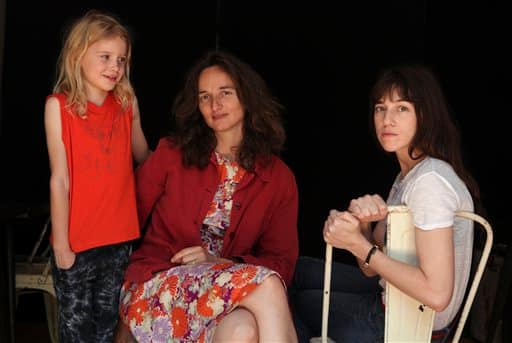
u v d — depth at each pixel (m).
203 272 2.08
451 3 4.18
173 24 4.86
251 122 2.47
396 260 1.80
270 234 2.55
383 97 1.97
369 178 4.80
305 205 4.93
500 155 3.54
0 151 4.15
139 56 4.82
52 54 4.19
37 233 4.05
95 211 2.32
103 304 2.39
